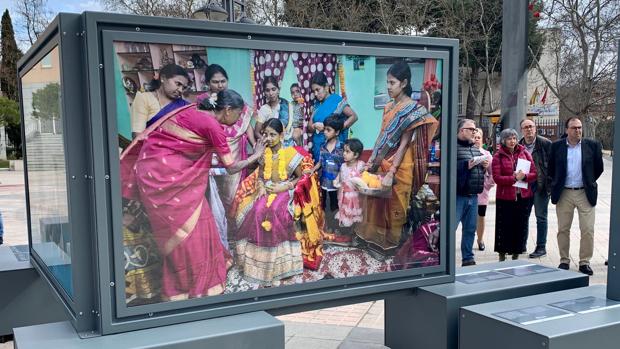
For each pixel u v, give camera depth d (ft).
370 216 11.50
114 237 8.86
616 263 11.20
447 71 12.00
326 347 13.82
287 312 11.03
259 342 9.32
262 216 10.28
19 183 76.38
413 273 12.07
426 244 12.23
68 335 9.03
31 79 12.33
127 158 8.93
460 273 13.44
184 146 9.41
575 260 23.67
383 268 11.76
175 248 9.46
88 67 8.51
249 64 9.89
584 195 21.15
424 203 12.12
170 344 8.64
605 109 75.10
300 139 10.55
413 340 12.32
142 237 9.16
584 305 10.86
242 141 9.94
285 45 10.16
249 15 72.43
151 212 9.21
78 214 8.94
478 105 127.13
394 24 74.43
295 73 10.37
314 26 72.28
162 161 9.23
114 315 9.03
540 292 12.49
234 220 9.99
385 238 11.73
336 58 10.78
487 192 25.99
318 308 11.31
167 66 9.16
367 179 11.38
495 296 11.89
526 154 21.16
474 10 95.20
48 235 11.83
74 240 8.95
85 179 8.95
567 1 67.72
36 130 12.21
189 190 9.51
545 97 117.19
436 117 12.05
